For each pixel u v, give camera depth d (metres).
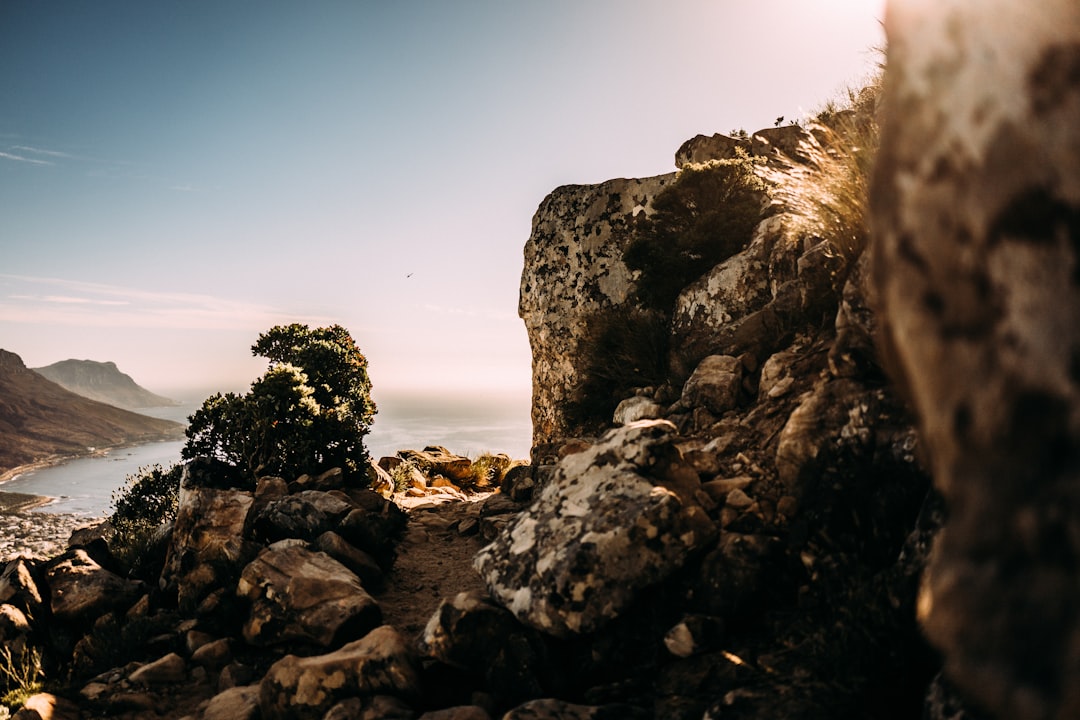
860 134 4.84
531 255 13.12
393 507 8.65
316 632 5.32
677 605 3.74
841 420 4.03
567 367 12.16
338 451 10.16
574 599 3.76
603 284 11.92
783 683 2.77
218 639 5.70
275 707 4.05
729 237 8.73
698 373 6.38
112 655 5.67
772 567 3.67
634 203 12.03
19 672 5.51
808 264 6.07
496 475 14.75
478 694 3.88
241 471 9.35
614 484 4.27
